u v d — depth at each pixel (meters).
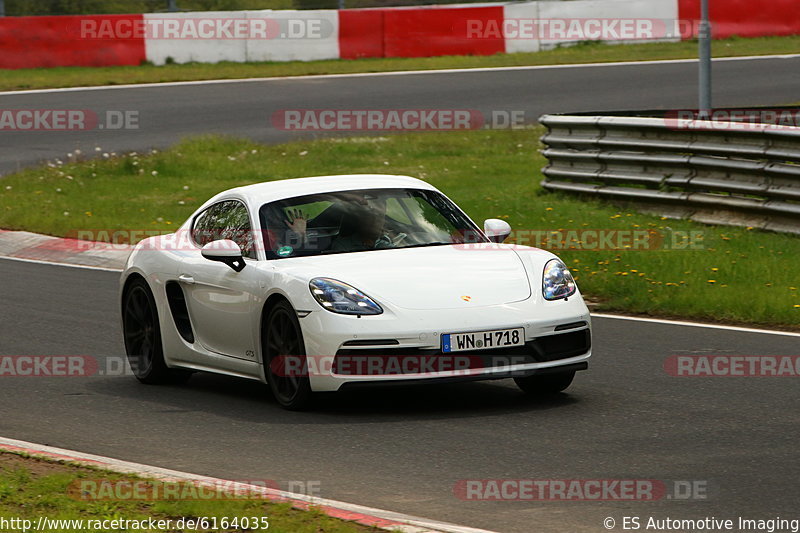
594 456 18.55
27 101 80.00
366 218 24.22
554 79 85.06
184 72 90.31
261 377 23.33
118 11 101.44
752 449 18.69
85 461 18.48
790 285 32.94
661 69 87.88
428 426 20.84
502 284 22.17
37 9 98.06
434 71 89.69
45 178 60.50
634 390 23.28
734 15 102.69
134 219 50.75
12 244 47.75
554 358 21.77
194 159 63.81
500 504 16.27
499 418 21.27
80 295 37.00
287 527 14.73
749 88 78.31
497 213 46.00
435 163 63.12
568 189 49.06
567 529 15.16
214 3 108.50
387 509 16.20
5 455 18.95
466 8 98.00
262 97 81.62
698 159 42.72
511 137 69.75
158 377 26.27
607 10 100.94
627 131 46.41
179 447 20.12
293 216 24.19
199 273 24.83
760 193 39.91
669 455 18.48
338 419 21.66
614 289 33.94
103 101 80.44
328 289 21.61
